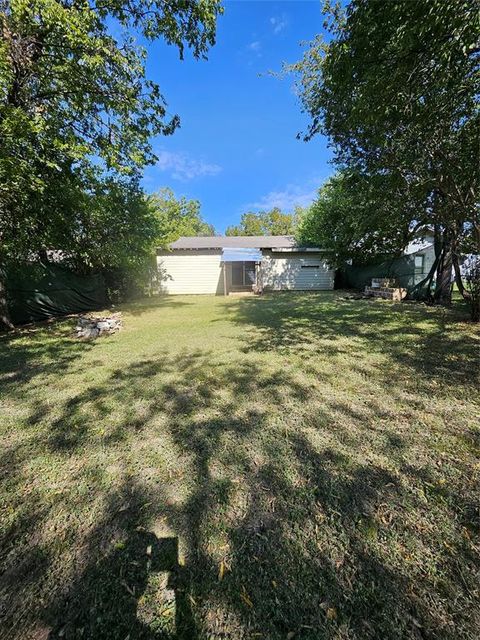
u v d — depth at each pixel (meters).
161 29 6.10
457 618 1.17
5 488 1.93
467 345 4.76
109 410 2.95
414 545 1.48
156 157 7.45
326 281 17.05
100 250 8.81
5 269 7.15
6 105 4.84
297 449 2.27
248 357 4.49
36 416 2.85
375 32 3.01
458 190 5.33
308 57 7.20
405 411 2.79
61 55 5.35
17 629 1.18
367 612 1.21
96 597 1.29
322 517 1.66
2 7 4.64
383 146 5.06
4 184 4.98
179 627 1.18
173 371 3.99
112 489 1.91
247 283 19.58
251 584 1.33
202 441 2.40
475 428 2.48
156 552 1.49
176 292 16.27
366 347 4.87
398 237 10.98
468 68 3.07
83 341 5.77
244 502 1.78
